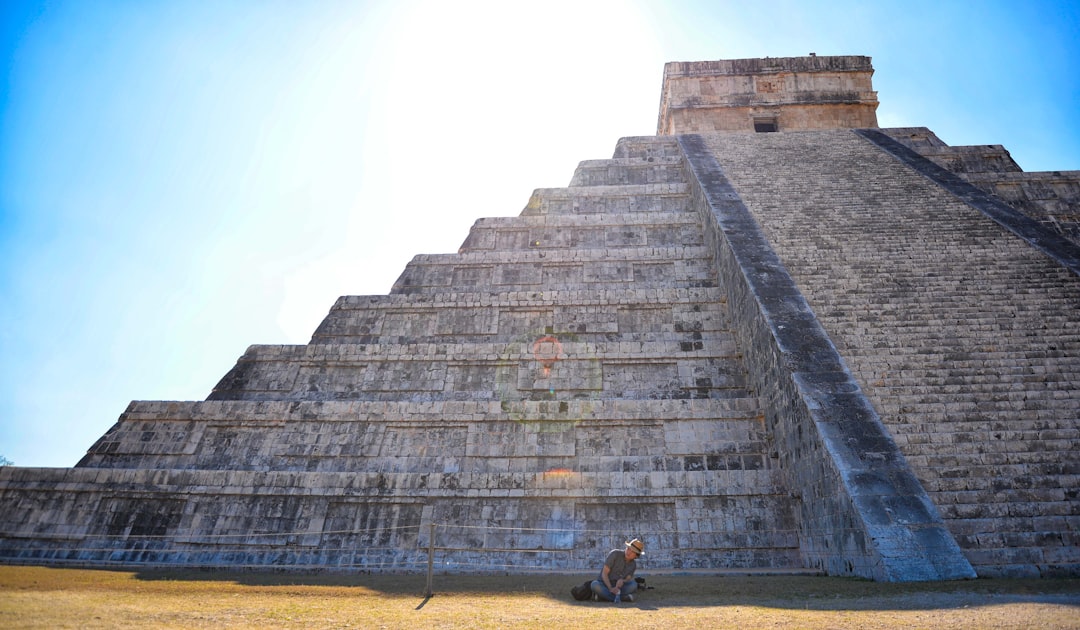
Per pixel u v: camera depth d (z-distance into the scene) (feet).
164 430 50.83
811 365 41.04
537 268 68.28
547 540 41.68
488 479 43.83
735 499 42.04
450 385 55.88
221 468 48.96
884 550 28.89
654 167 86.69
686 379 54.60
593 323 61.05
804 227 60.54
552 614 21.13
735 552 40.24
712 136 92.43
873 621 18.66
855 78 104.99
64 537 43.27
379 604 23.77
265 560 41.70
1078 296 45.83
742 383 53.62
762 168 77.82
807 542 38.06
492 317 62.23
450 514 42.83
